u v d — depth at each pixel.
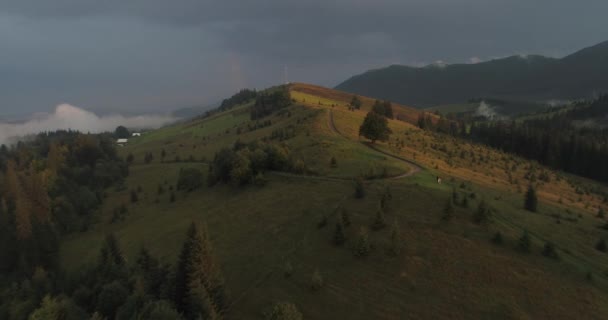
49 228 112.94
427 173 104.56
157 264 75.00
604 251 70.19
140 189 162.62
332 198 89.94
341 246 71.94
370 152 124.19
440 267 63.16
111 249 83.25
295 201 94.56
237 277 71.19
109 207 148.25
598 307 54.44
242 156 120.19
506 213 81.69
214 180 132.25
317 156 121.06
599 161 193.12
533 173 144.62
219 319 57.66
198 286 56.62
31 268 98.06
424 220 74.06
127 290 65.06
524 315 53.72
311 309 60.22
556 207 98.06
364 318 57.06
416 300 58.28
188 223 103.88
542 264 62.41
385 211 78.56
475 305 56.12
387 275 63.47
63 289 78.62
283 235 81.06
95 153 194.62
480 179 116.69
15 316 70.69
